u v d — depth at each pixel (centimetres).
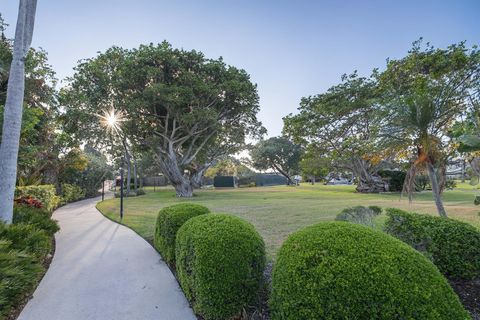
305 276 156
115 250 466
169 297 286
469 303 213
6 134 442
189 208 410
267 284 262
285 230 560
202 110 1576
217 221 277
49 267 379
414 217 290
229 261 229
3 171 431
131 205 1196
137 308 262
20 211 491
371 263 147
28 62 800
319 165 2019
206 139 1877
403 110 432
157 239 459
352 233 175
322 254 160
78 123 1524
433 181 435
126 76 1515
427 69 934
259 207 980
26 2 480
